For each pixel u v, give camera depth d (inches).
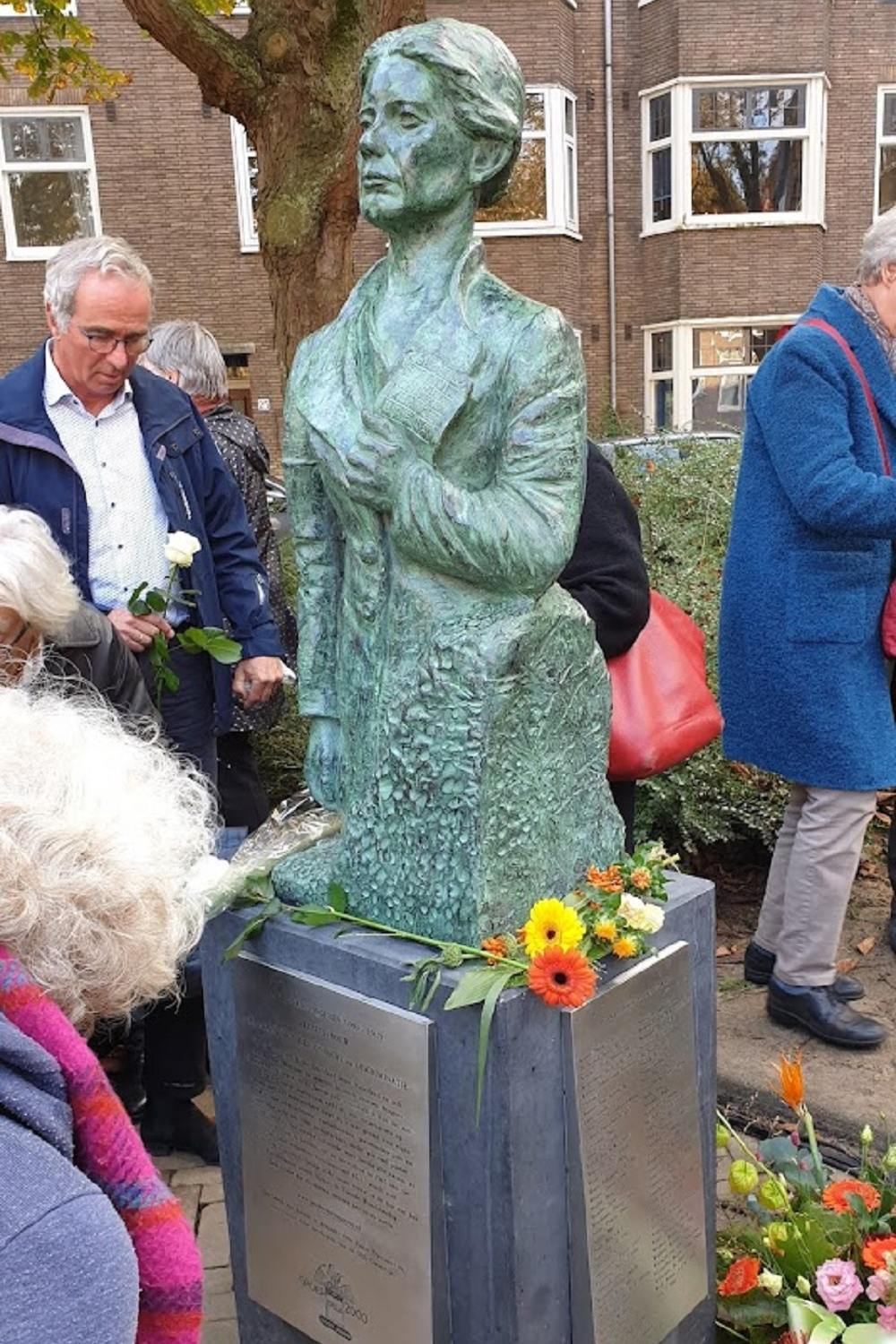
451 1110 57.9
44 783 37.0
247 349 550.6
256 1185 68.6
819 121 565.3
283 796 153.9
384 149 56.4
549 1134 58.0
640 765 93.5
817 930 105.7
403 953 59.5
